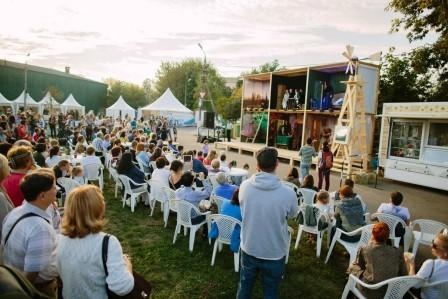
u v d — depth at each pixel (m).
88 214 1.82
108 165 10.61
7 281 1.17
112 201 7.29
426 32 13.04
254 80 19.95
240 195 2.74
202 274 4.14
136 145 10.07
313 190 6.23
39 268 1.93
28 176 2.03
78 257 1.80
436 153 10.91
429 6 11.44
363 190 10.28
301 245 5.30
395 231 4.85
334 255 4.96
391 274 3.04
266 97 19.50
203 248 4.90
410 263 3.64
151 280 3.96
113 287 1.78
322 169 9.39
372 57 12.24
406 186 11.45
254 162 14.91
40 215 2.04
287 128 17.81
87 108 46.22
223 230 4.26
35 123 18.55
